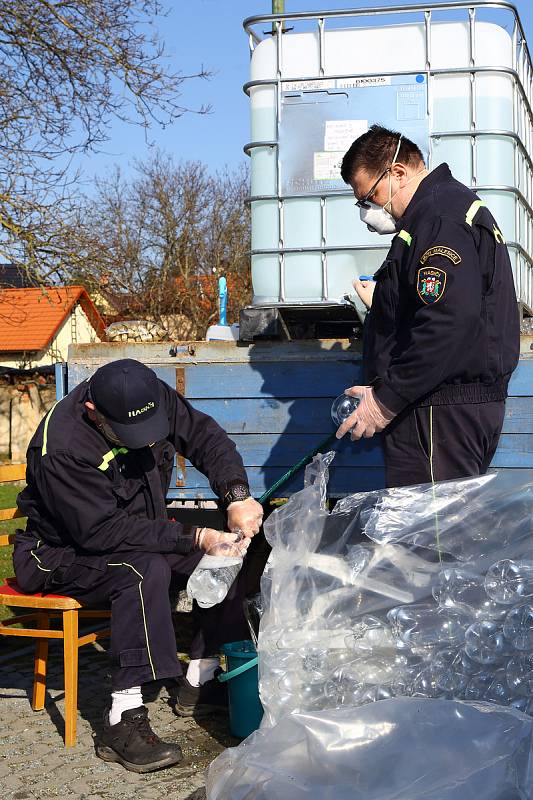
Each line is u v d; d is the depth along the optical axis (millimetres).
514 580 2730
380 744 2242
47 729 3555
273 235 4270
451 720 2252
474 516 2865
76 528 3256
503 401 3098
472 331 2855
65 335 28062
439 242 2904
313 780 2197
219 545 3316
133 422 3219
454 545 2850
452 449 3029
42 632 3418
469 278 2861
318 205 4203
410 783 2125
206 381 4203
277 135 4230
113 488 3361
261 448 4141
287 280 4254
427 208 3010
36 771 3162
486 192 4066
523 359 3811
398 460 3135
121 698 3225
